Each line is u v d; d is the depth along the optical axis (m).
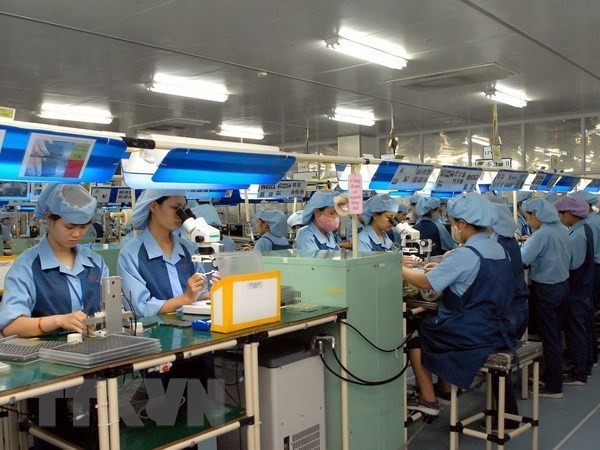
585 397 3.94
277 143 12.05
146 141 1.91
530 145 9.54
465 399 3.83
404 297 3.15
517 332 3.23
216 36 4.96
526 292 3.45
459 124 10.01
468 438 3.23
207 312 2.26
